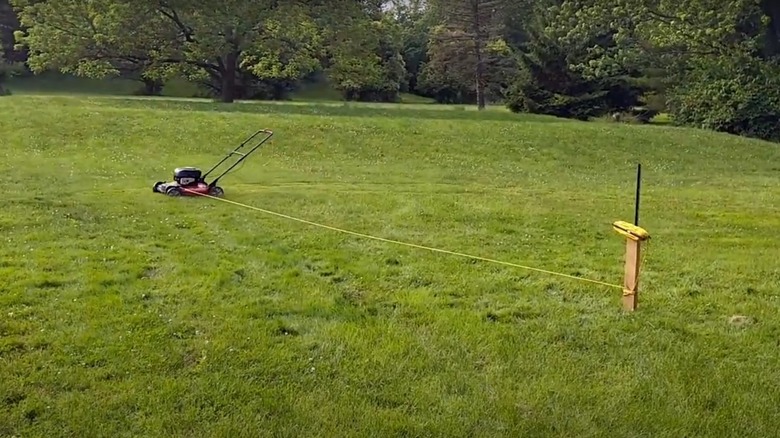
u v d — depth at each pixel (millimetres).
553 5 31688
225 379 4125
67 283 5742
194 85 38219
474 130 17859
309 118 17891
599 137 18141
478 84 39594
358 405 3883
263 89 39500
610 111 29391
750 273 6758
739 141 19141
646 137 18547
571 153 16750
